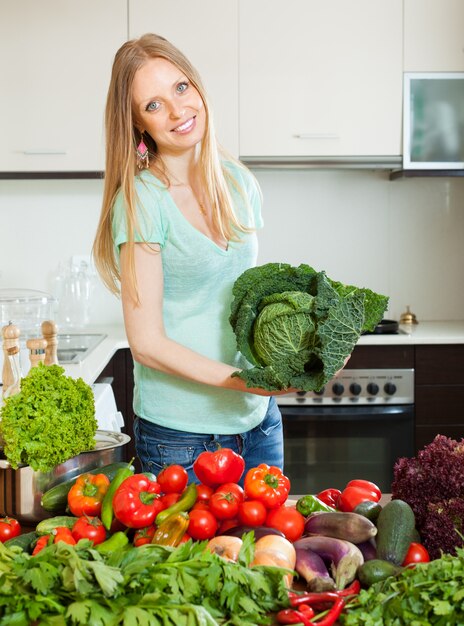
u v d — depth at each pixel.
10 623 1.00
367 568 1.17
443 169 3.79
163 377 1.95
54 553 1.08
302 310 1.60
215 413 1.95
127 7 3.71
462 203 4.19
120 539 1.25
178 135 1.77
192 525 1.26
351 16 3.73
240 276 1.74
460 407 3.61
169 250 1.85
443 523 1.22
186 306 1.91
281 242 4.19
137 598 1.03
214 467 1.35
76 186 4.13
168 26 3.72
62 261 4.16
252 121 3.76
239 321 1.70
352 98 3.76
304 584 1.23
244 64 3.74
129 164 1.79
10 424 1.45
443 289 4.23
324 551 1.23
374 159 3.78
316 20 3.73
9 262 4.16
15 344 2.11
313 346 1.61
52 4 3.71
